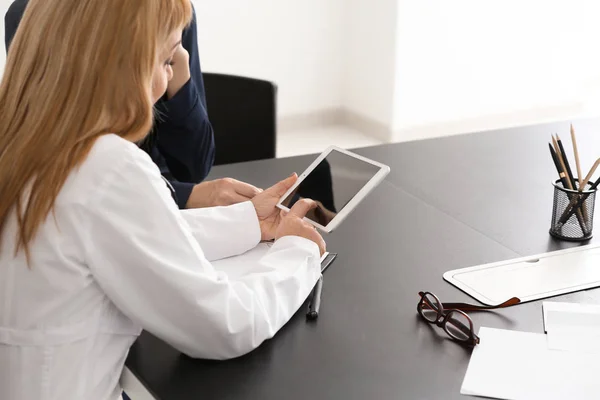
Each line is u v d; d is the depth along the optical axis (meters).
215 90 2.30
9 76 1.14
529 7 4.32
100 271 1.11
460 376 1.15
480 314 1.30
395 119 4.27
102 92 1.10
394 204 1.72
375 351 1.21
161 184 1.14
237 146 2.32
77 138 1.10
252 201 1.53
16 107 1.13
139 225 1.11
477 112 4.45
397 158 1.97
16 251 1.12
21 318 1.15
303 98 4.49
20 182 1.11
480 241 1.55
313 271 1.35
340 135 4.45
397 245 1.54
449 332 1.24
